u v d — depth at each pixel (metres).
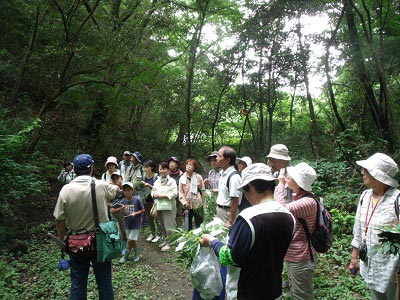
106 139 14.29
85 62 10.23
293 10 11.24
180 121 17.02
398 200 2.65
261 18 11.66
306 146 15.54
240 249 2.12
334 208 7.34
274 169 4.05
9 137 7.31
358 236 3.02
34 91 12.85
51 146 10.95
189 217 6.71
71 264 3.51
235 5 12.89
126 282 5.14
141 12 12.32
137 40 10.94
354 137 9.31
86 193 3.45
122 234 5.79
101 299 3.54
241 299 2.21
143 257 6.32
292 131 16.98
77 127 13.36
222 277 3.51
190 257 3.26
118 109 15.38
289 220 2.27
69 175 8.40
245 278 2.21
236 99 13.93
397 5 11.22
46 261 5.70
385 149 9.45
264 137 17.08
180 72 17.45
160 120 18.83
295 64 11.86
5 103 10.94
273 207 2.25
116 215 5.76
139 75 12.70
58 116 12.88
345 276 4.78
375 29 11.93
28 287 4.82
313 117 13.27
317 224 3.12
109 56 10.11
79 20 10.16
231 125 18.28
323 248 3.12
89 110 13.80
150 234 7.62
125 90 14.33
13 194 6.54
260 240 2.13
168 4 11.81
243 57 12.84
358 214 2.98
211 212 6.27
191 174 6.73
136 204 6.13
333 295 4.23
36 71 11.37
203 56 16.48
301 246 3.18
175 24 12.39
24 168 7.23
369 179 2.80
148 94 16.36
